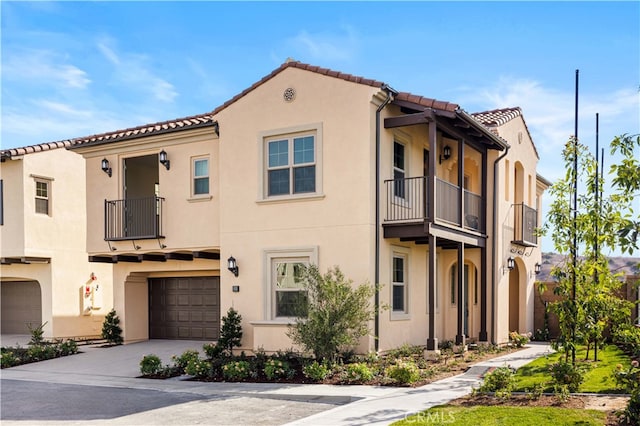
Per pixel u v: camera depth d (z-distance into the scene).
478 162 16.67
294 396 9.50
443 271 16.34
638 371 7.05
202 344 16.36
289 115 13.55
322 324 11.16
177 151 15.65
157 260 16.59
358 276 12.48
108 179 16.67
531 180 19.56
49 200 18.81
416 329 14.54
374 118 12.78
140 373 12.73
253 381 11.03
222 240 14.23
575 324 8.78
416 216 14.50
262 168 13.83
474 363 12.44
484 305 15.72
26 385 11.81
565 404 7.81
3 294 21.27
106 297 20.45
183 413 8.57
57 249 18.88
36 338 16.64
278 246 13.48
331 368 11.20
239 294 13.96
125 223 16.23
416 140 14.80
